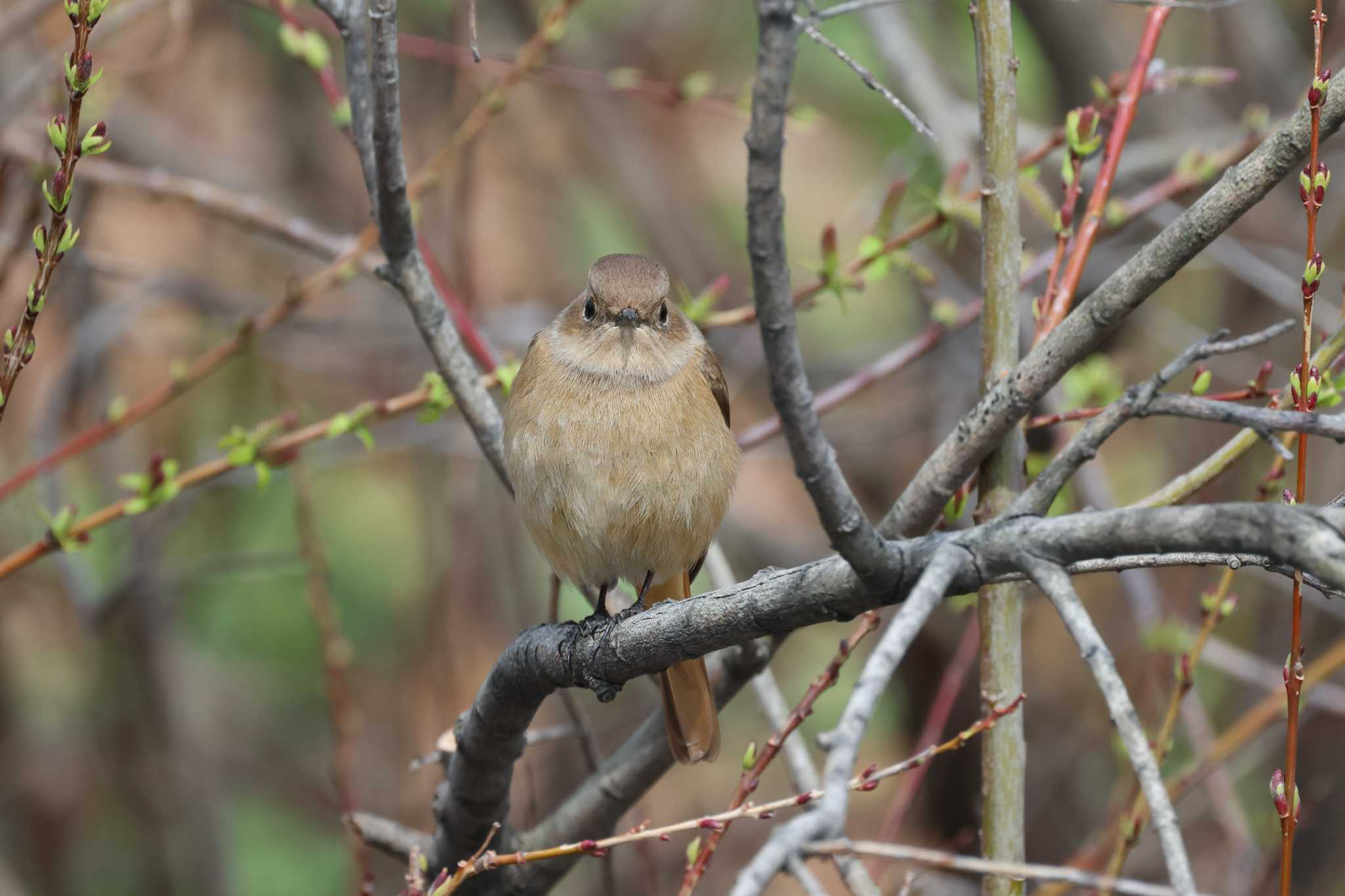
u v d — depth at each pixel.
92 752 13.45
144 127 13.62
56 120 5.20
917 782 8.68
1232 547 3.97
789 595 4.99
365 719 13.81
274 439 7.98
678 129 15.80
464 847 7.02
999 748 6.29
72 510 7.69
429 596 12.65
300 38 8.15
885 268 7.88
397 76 6.31
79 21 5.06
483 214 15.29
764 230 4.06
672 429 7.52
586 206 15.18
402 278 7.16
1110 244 11.30
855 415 14.22
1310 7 13.27
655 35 15.73
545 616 13.57
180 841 12.72
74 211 10.73
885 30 11.21
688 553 7.81
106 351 12.62
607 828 7.34
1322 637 12.05
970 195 7.97
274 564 12.43
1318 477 11.78
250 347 9.85
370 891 7.41
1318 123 4.90
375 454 14.06
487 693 6.24
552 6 10.53
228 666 13.95
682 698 6.93
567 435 7.51
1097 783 12.68
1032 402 5.64
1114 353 13.09
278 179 14.73
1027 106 14.35
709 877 12.83
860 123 14.90
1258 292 12.68
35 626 13.42
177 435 13.74
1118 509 4.23
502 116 14.71
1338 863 11.92
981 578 4.40
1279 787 4.88
